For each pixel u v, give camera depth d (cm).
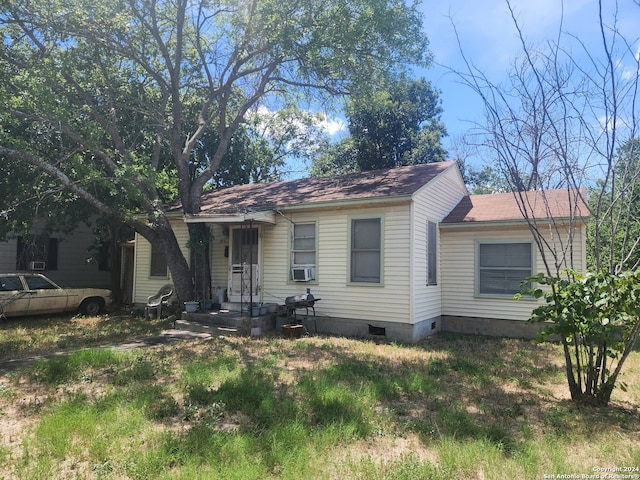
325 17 1238
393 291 1046
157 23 1322
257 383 605
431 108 2719
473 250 1202
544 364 807
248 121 2016
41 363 718
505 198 1347
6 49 1128
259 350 870
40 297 1302
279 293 1206
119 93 1367
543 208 1155
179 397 568
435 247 1198
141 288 1488
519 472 364
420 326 1069
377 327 1084
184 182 1332
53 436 420
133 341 981
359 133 2628
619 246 724
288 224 1204
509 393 610
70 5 1112
